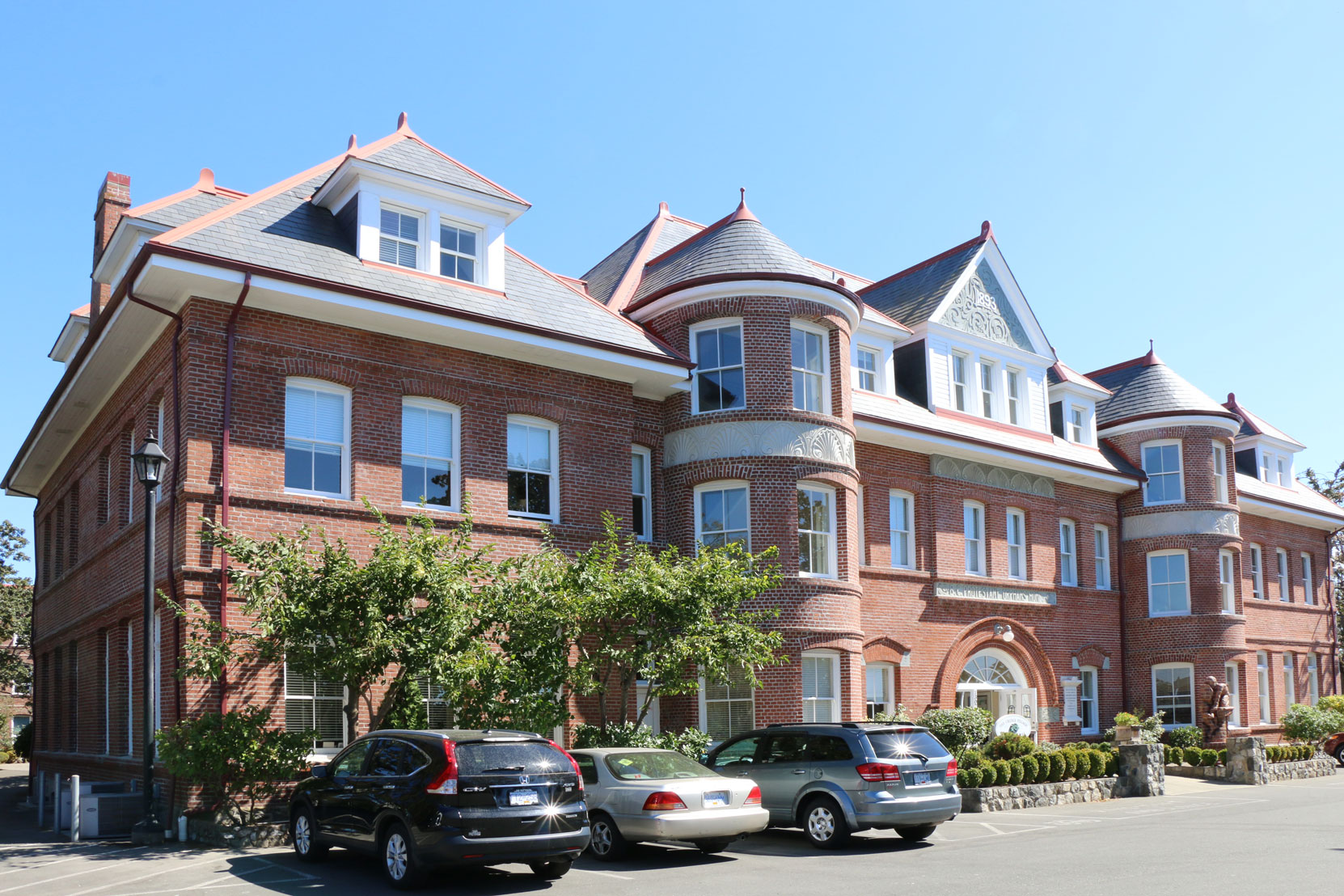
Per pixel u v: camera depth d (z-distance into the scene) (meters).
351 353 18.72
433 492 19.55
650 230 28.95
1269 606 38.53
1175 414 34.38
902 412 27.81
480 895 11.80
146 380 19.52
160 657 17.97
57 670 26.66
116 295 17.69
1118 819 19.31
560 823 12.30
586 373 21.70
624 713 18.39
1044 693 30.30
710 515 22.84
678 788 14.02
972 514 29.72
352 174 19.58
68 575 25.22
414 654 15.72
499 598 17.05
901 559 27.64
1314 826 17.80
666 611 17.84
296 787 15.89
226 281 16.95
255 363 17.73
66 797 19.50
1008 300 32.12
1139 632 33.81
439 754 12.12
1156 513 34.09
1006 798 21.42
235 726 15.73
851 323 24.70
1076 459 31.88
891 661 26.27
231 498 17.11
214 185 22.23
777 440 22.47
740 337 23.06
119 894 12.04
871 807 15.12
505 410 20.45
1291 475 43.12
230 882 12.60
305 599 15.47
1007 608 29.69
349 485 18.50
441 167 21.19
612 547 18.69
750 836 16.67
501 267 21.06
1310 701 40.41
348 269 18.89
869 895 11.44
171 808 16.84
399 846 12.16
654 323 23.84
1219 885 11.75
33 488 30.92
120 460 21.30
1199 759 29.42
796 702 21.78
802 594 22.19
